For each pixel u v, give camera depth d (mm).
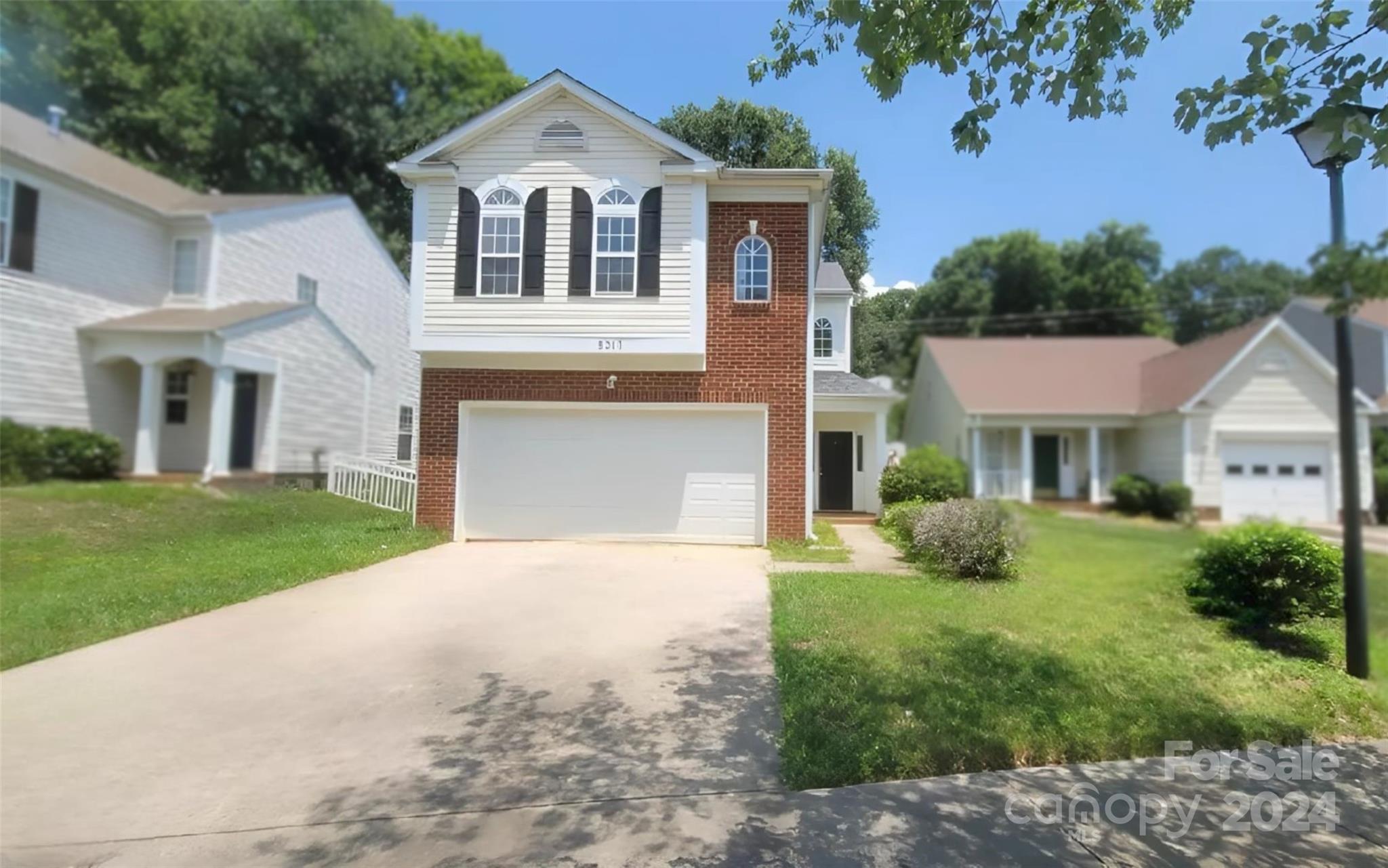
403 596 8250
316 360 19609
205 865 3477
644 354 11695
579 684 5633
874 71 4660
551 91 11766
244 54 32375
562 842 3611
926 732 4695
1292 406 9844
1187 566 8078
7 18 27516
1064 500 11539
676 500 11984
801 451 11852
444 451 12102
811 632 6723
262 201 20812
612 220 11820
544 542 11938
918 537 9820
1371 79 3898
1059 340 13875
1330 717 5254
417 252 11898
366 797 4051
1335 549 7168
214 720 5027
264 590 8367
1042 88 4746
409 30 36625
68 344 16062
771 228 12031
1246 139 4312
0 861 3514
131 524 11672
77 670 5945
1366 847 3633
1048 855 3512
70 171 16281
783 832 3686
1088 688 5473
